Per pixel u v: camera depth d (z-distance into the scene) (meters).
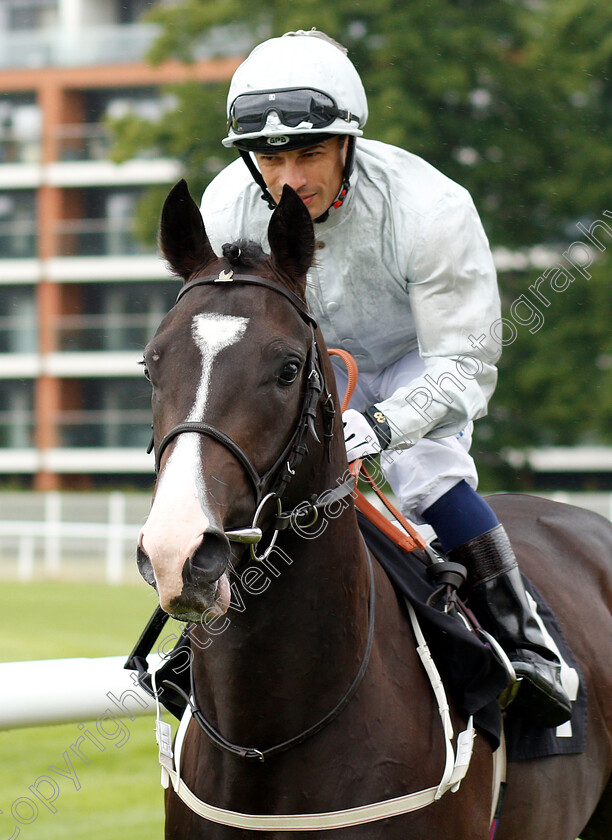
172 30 23.50
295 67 4.03
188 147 22.56
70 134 42.84
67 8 45.94
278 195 4.18
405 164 4.35
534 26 22.14
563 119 21.66
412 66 20.56
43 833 6.90
